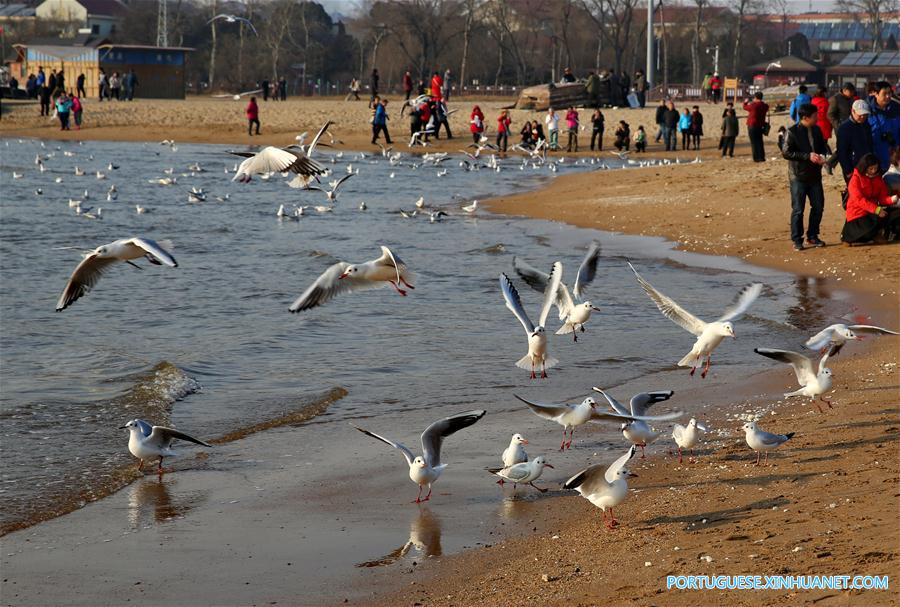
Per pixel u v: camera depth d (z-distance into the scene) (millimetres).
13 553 8461
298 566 8070
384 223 29594
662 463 10102
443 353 15156
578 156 53188
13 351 15531
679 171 37875
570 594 7074
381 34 128375
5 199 34750
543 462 9375
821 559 6938
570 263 21734
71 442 11367
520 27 140250
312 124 66562
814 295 17766
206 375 14180
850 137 21062
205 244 25812
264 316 17859
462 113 68125
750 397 12297
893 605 6000
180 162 49625
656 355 14766
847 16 165625
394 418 12148
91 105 75062
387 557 8195
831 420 10781
